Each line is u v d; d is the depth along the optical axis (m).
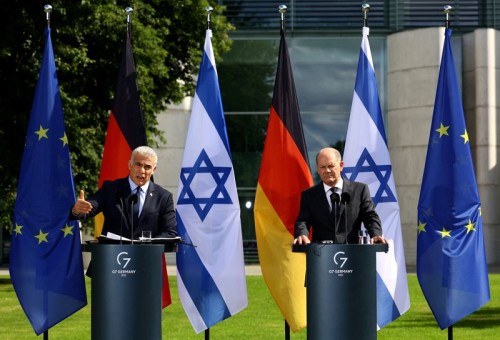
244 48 57.53
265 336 23.05
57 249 17.95
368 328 14.18
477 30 56.19
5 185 37.12
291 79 18.97
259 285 38.50
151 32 38.06
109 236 14.65
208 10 19.48
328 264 14.20
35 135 18.14
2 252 57.41
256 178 57.09
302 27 57.56
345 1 57.56
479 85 56.19
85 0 34.41
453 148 18.06
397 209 18.78
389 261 18.67
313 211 16.31
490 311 28.44
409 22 57.56
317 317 14.23
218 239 18.77
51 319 17.89
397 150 56.50
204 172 18.88
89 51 37.25
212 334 23.41
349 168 18.95
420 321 25.91
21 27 34.31
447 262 17.86
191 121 19.11
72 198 18.09
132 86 19.31
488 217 56.09
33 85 35.59
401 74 56.50
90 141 37.28
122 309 14.18
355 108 19.03
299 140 18.83
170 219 16.28
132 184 16.28
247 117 57.47
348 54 57.53
